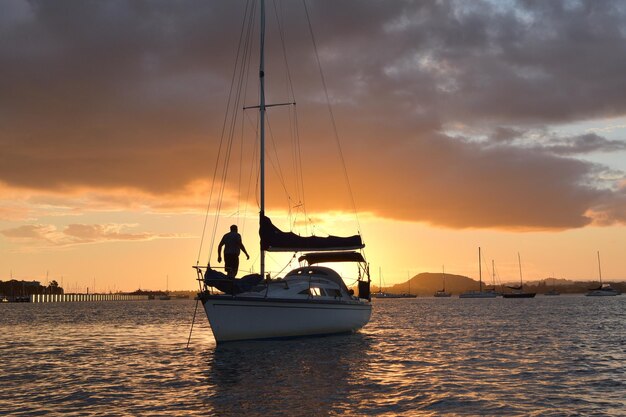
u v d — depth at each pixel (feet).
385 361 62.18
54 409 39.52
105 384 49.39
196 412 37.83
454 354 69.56
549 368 57.47
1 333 120.67
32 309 357.61
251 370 55.47
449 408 38.75
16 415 37.83
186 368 58.03
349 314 84.69
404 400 41.27
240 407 39.14
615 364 60.39
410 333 105.91
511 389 45.65
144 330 125.49
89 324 156.15
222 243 71.41
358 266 92.32
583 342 85.87
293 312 74.84
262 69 87.35
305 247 75.46
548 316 176.96
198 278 69.72
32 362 65.87
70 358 69.67
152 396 43.65
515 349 75.72
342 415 36.70
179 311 283.18
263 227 75.66
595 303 349.20
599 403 40.42
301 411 37.78
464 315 191.52
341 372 54.08
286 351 69.31
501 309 253.03
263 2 88.12
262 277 74.38
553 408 38.81
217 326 68.44
